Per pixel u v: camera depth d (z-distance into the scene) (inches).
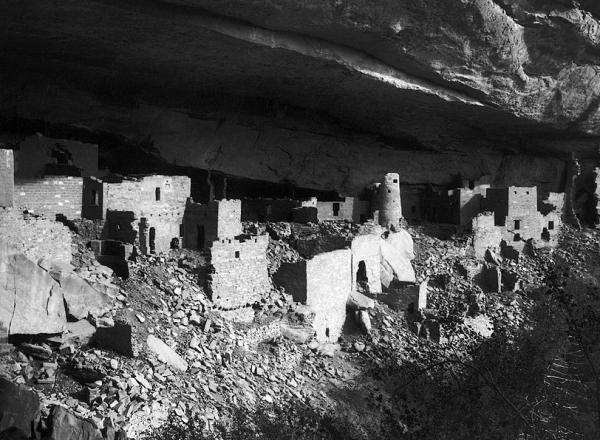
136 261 1294.3
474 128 2055.9
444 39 1552.7
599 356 804.0
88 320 1122.0
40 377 991.6
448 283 1779.0
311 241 1619.1
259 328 1323.8
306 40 1417.3
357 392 1277.1
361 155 2006.6
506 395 777.6
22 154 1374.3
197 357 1163.3
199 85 1662.2
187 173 1786.4
